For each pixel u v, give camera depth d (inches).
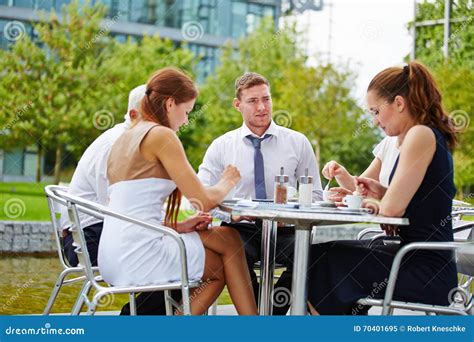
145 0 494.6
